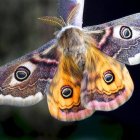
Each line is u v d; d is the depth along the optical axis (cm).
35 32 51
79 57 21
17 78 21
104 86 21
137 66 48
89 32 21
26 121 52
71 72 21
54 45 21
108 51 21
